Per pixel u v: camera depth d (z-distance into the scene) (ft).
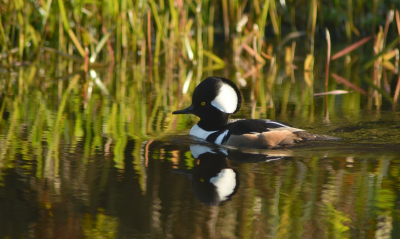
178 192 24.38
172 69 63.21
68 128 36.37
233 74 60.44
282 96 48.98
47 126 36.83
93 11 65.16
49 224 21.18
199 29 63.21
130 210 22.39
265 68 64.85
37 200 23.40
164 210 22.45
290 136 33.30
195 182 25.67
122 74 59.88
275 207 22.86
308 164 28.78
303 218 21.85
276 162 29.17
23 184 25.27
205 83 35.17
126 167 27.89
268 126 34.01
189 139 34.40
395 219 21.80
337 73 61.72
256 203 23.29
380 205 23.12
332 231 20.75
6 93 48.75
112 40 67.41
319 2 80.18
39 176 26.35
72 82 55.06
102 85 53.72
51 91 50.24
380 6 81.71
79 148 31.45
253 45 66.69
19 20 61.77
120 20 62.90
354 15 81.10
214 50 73.87
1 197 23.67
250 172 27.37
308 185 25.43
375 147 32.35
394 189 24.85
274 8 73.87
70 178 26.05
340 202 23.43
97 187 24.98
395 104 45.60
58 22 65.10
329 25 83.71
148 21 59.11
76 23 63.46
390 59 70.49
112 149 31.42
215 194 24.18
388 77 59.21
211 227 20.93
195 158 29.86
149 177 26.35
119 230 20.70
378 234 20.54
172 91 51.11
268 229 20.85
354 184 25.52
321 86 54.19
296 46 77.36
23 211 22.31
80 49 61.57
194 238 20.08
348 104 45.60
